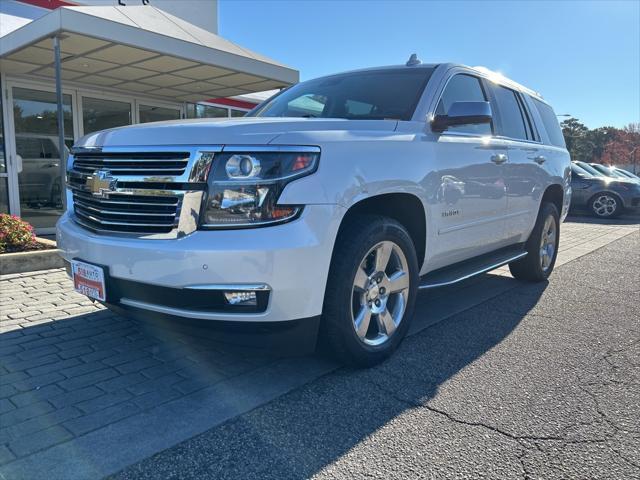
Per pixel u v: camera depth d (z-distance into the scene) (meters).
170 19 8.59
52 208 9.74
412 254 3.59
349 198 2.97
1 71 8.73
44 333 3.99
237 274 2.68
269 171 2.74
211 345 3.78
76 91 9.93
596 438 2.63
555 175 5.89
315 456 2.45
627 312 4.87
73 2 11.28
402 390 3.14
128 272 2.91
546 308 5.00
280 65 9.23
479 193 4.28
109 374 3.28
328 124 3.21
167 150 2.88
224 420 2.76
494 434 2.66
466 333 4.21
